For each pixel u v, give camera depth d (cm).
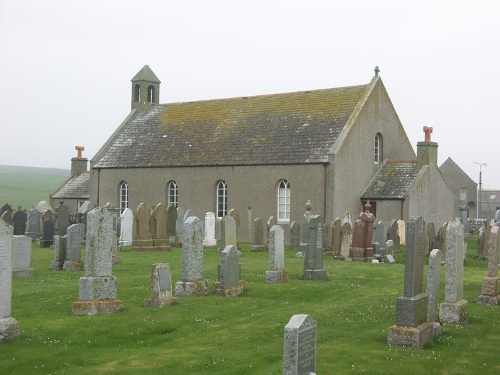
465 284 2414
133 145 5441
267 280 2341
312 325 1038
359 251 3288
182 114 5497
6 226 1444
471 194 9194
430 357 1377
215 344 1491
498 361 1368
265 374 1260
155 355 1396
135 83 5819
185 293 2052
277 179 4578
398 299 1479
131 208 5269
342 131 4484
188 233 2062
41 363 1323
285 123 4834
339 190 4412
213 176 4872
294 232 3891
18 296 2017
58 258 2680
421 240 1511
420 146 4731
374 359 1357
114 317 1694
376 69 4853
